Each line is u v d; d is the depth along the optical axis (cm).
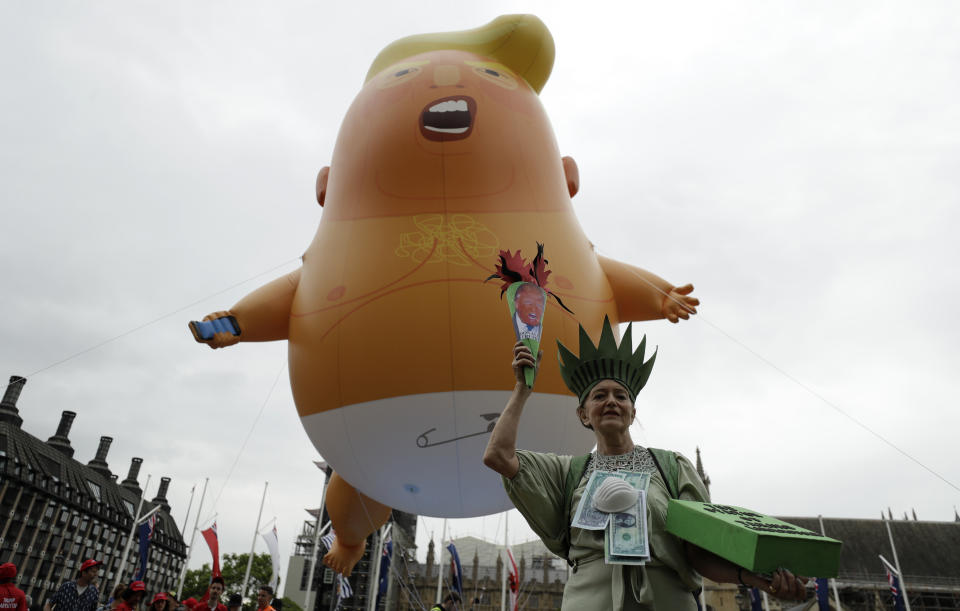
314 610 9350
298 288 1443
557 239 1339
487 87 1455
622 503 327
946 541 8088
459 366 1175
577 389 407
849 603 7631
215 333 1392
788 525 292
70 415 10344
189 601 1454
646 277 1490
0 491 7731
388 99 1455
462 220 1289
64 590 1066
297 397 1355
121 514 10112
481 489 1299
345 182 1434
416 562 10344
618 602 313
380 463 1273
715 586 7881
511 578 4450
